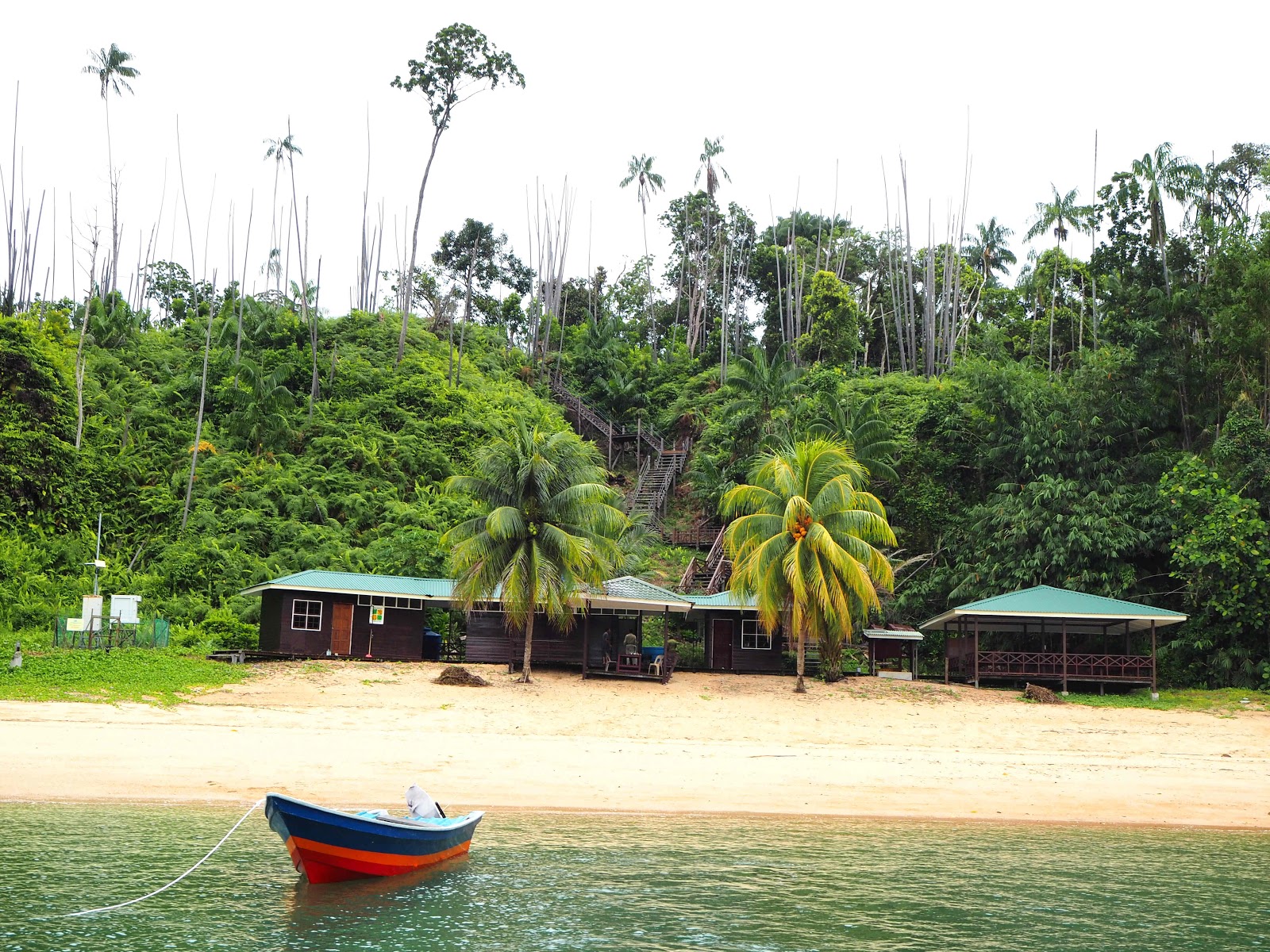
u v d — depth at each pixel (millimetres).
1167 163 51531
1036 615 36781
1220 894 16562
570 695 33125
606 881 16609
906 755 27516
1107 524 42500
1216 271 45656
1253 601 38281
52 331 61000
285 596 36531
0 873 15539
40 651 31422
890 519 53469
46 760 22031
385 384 64250
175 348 65438
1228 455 41031
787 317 85125
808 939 14008
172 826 18672
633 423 73062
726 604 38906
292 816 15062
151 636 35094
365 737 26062
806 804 22859
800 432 53781
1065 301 73375
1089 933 14523
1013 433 49062
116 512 47781
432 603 39188
